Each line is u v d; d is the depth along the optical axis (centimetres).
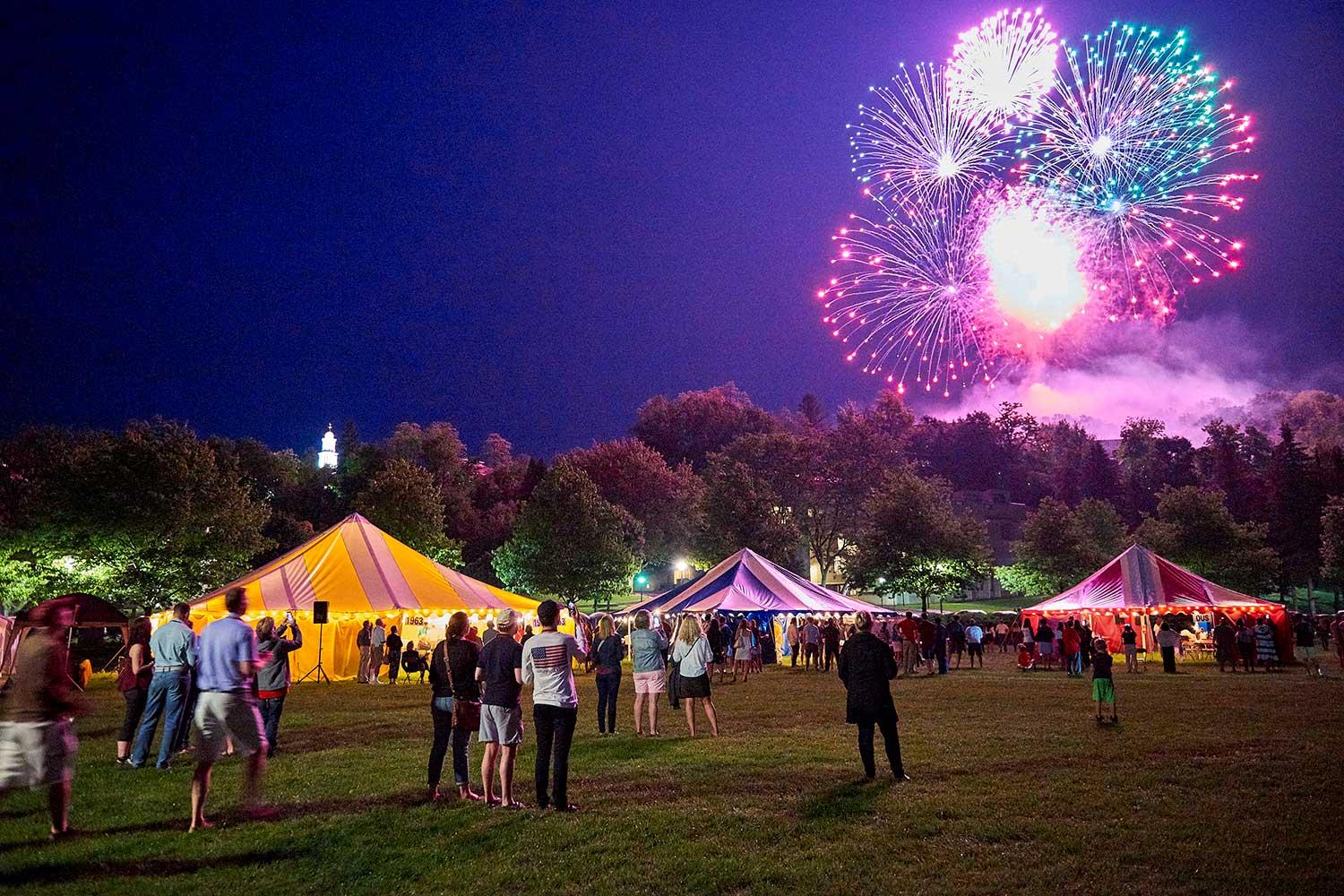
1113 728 1342
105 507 3638
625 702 1900
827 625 2912
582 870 630
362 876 620
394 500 5391
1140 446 10281
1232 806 812
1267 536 7106
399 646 2508
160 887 594
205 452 3966
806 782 930
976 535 5578
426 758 1114
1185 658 3347
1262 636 2702
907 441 8112
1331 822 752
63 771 697
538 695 830
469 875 621
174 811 812
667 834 721
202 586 3797
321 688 2314
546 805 821
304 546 2864
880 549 5356
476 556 7919
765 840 703
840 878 613
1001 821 760
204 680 757
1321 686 2052
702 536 6681
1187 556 5503
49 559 3628
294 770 1027
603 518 5781
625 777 966
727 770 999
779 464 7469
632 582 6288
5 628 2195
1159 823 750
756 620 3509
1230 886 596
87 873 625
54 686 693
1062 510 6209
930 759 1066
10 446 5203
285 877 616
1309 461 7344
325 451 10881
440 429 9125
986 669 2983
